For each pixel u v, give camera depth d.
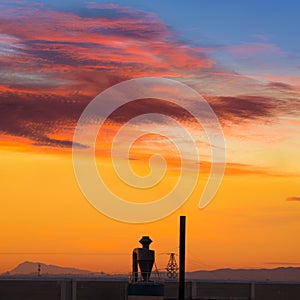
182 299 67.44
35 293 80.38
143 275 74.75
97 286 82.06
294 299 93.31
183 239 68.12
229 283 91.56
